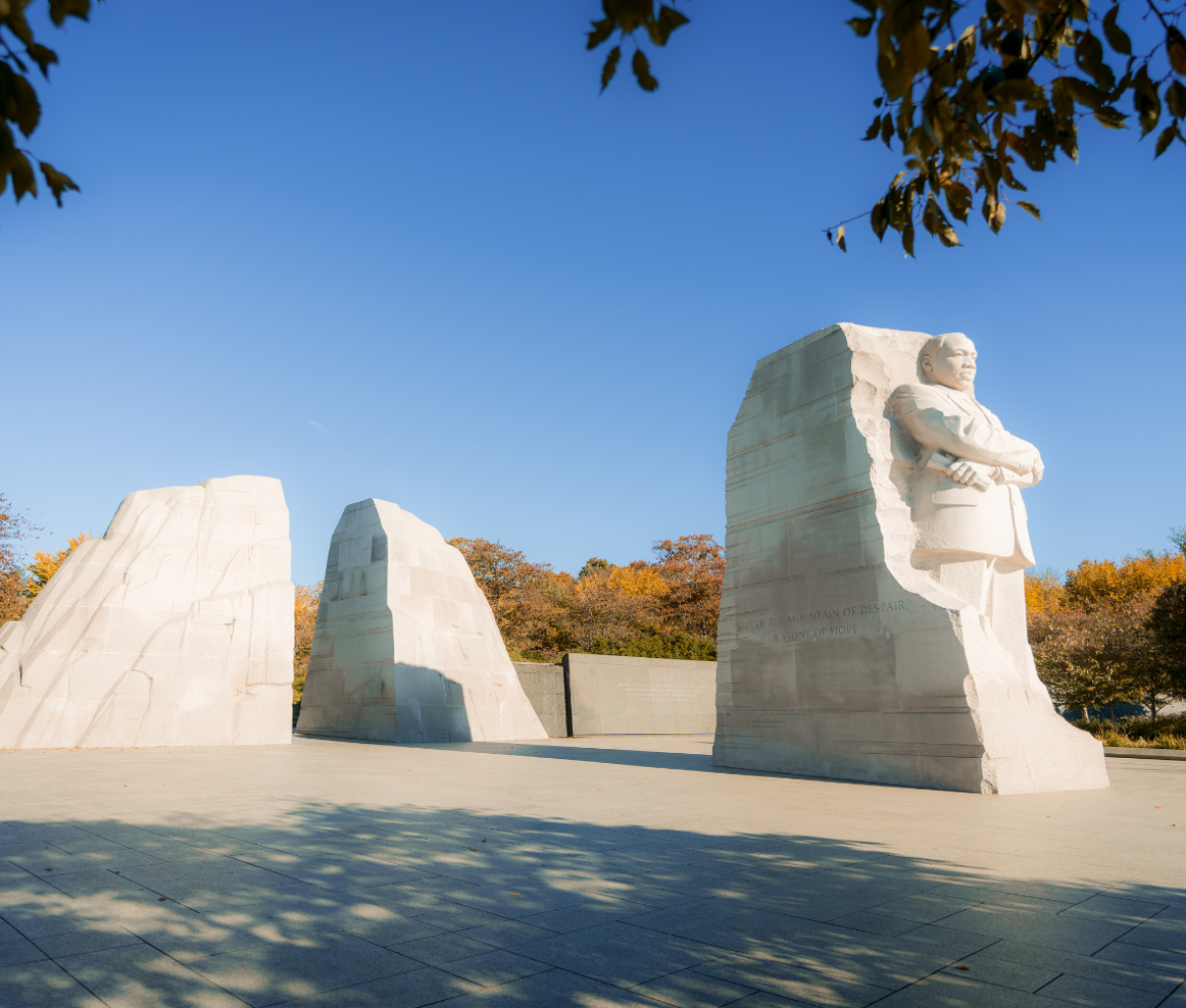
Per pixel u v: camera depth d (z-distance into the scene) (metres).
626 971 3.72
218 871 5.56
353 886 5.19
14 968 3.68
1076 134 3.30
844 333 12.52
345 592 21.69
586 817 7.97
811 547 12.58
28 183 2.48
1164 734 24.61
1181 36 2.82
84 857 5.94
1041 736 10.52
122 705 16.77
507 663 22.94
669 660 28.97
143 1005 3.27
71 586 17.16
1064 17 2.98
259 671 18.39
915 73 2.52
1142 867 5.88
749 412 14.07
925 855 6.26
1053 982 3.61
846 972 3.72
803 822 7.74
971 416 11.81
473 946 4.07
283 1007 3.27
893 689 11.11
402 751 16.27
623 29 2.36
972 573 11.54
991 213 3.55
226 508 19.08
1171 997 3.44
